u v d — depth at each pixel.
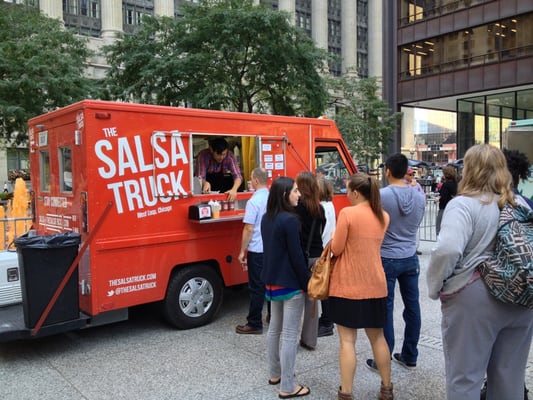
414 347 4.44
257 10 16.59
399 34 31.75
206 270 5.80
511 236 2.62
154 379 4.32
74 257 4.85
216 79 17.06
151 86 16.66
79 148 4.99
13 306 5.41
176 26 17.00
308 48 17.48
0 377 4.41
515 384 2.88
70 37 17.78
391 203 4.17
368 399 3.86
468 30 28.08
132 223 5.16
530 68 25.20
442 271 2.76
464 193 2.83
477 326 2.73
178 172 5.52
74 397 3.98
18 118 15.57
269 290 3.95
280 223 3.85
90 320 5.00
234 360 4.74
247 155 6.36
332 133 7.24
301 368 4.50
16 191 11.07
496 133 28.64
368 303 3.58
